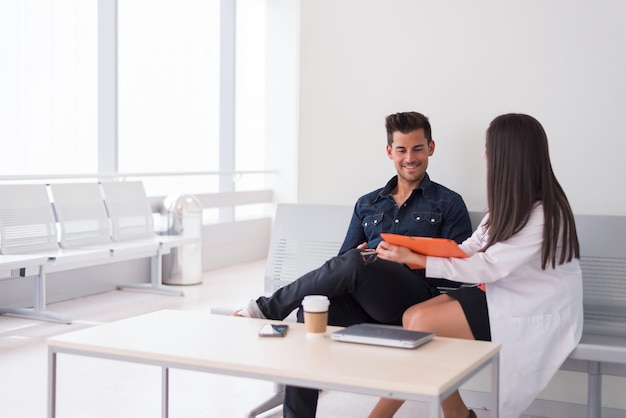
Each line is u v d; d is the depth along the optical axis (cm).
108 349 201
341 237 332
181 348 199
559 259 249
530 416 312
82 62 623
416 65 341
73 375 362
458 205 299
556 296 248
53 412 209
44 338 435
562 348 248
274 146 844
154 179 726
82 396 329
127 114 689
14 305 512
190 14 763
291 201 836
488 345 207
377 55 348
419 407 315
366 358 191
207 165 794
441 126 338
